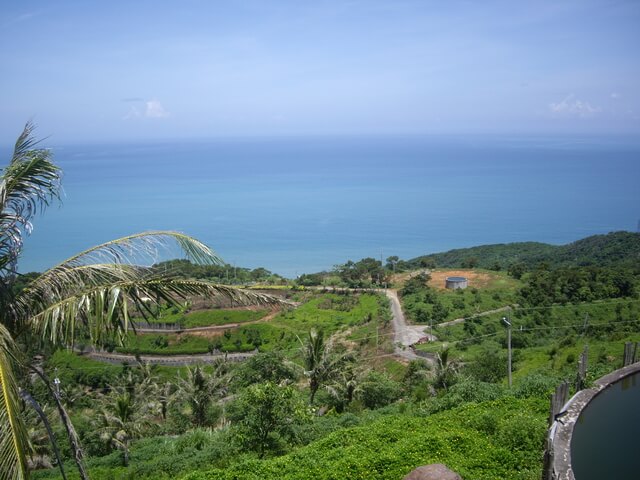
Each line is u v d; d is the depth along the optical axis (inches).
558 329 2027.6
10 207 351.3
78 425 1208.2
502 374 1202.6
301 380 1561.3
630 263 3006.9
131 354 2260.1
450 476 378.6
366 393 1189.7
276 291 3152.1
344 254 7170.3
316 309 2834.6
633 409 495.2
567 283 2502.5
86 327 332.5
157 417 1544.0
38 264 4539.9
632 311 2046.0
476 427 589.6
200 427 1206.9
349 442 620.1
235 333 2479.1
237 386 1386.6
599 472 371.2
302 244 7824.8
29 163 354.9
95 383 1884.8
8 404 227.6
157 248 358.3
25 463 220.1
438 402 792.3
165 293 336.8
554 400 455.8
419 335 2269.9
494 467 470.3
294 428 753.6
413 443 543.2
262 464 572.4
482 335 2128.4
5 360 246.7
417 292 2974.9
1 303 316.8
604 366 757.9
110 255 353.4
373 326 2454.5
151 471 813.9
